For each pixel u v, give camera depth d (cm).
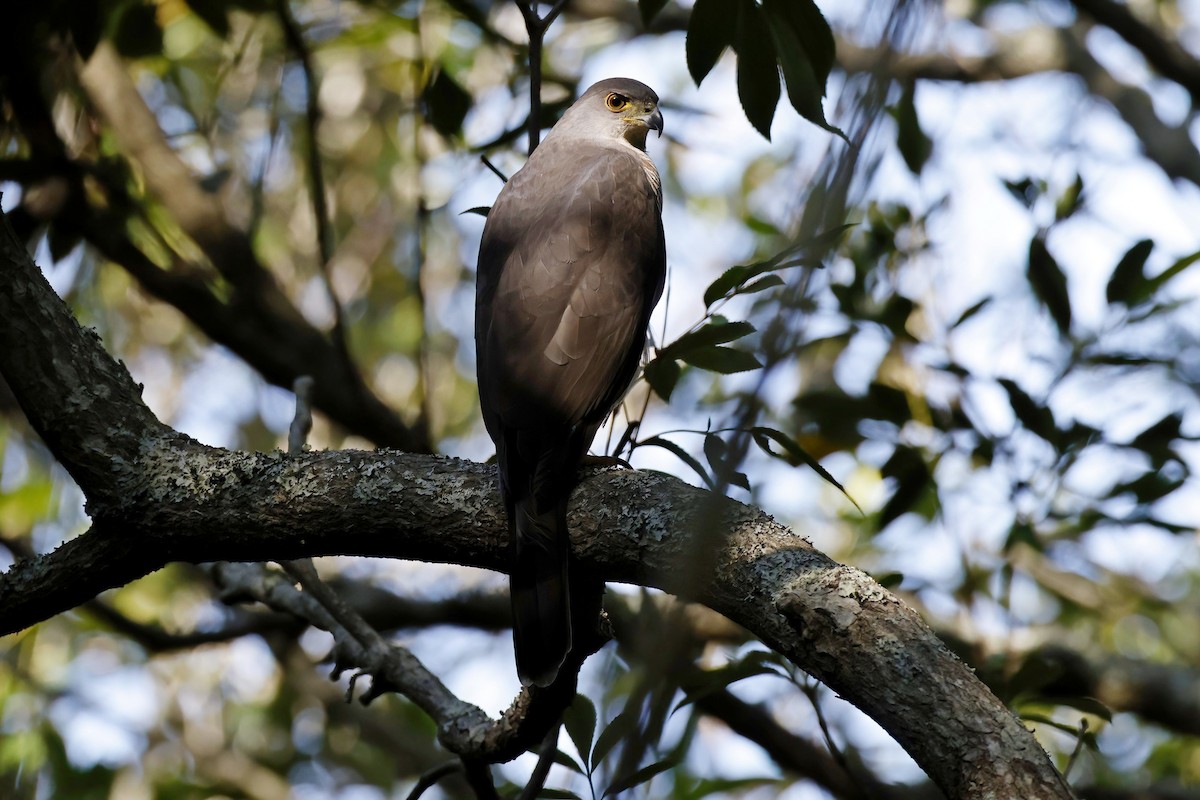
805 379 1048
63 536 1327
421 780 720
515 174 889
